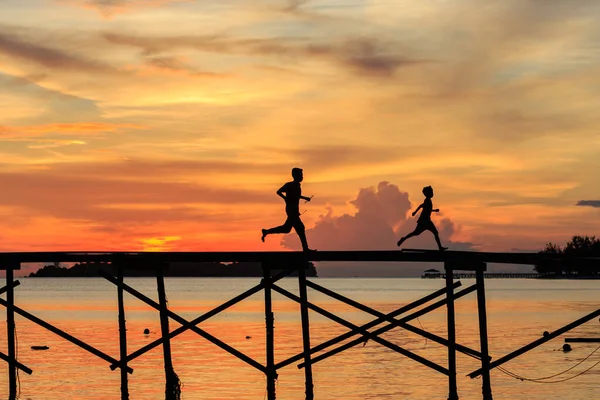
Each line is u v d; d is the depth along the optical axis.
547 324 72.31
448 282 24.22
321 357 25.47
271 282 25.20
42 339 60.16
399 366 44.59
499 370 43.25
